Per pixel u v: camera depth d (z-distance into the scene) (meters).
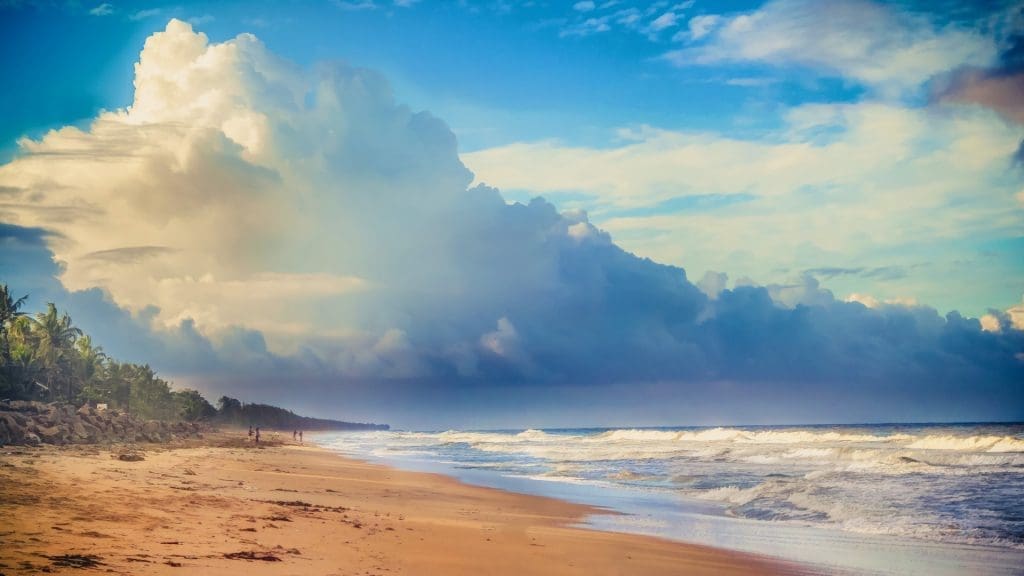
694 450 62.50
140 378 100.56
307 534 14.89
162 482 21.72
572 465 50.09
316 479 32.62
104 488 17.72
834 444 68.19
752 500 27.22
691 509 25.52
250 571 10.58
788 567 15.37
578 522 22.22
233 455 50.38
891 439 70.62
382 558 13.23
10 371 65.75
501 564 13.99
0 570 8.93
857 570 15.16
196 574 10.00
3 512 12.91
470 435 170.12
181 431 86.44
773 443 78.25
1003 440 52.47
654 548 17.45
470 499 28.02
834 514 23.23
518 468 47.72
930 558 16.44
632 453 62.03
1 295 74.19
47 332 78.12
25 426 40.31
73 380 77.31
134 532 12.51
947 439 55.66
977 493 26.84
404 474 41.91
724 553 16.98
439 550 14.93
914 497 26.28
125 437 53.84
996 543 18.23
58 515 13.18
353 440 150.50
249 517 16.14
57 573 9.12
